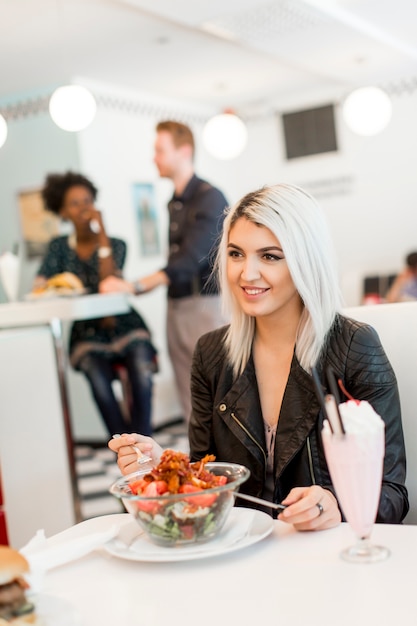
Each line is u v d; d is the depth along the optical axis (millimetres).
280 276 1642
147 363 5270
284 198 1663
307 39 5688
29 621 960
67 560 1212
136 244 6965
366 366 1637
